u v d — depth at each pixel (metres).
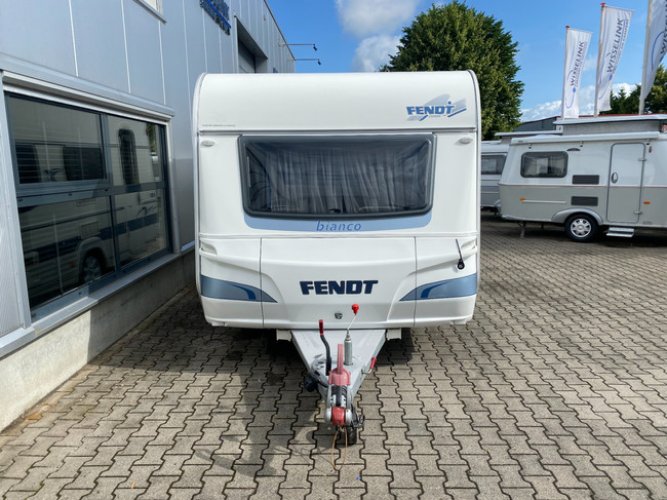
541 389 4.04
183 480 2.93
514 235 12.16
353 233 3.86
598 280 7.56
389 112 3.87
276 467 3.05
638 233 12.05
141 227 5.86
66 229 4.34
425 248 3.87
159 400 3.87
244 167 3.86
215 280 3.88
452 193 3.89
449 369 4.42
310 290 3.82
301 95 3.87
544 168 10.80
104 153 4.96
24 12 3.76
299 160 3.87
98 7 4.89
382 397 3.91
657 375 4.27
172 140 6.67
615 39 15.68
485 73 26.22
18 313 3.54
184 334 5.27
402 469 3.03
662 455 3.14
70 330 4.23
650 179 9.76
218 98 3.87
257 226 3.87
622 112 33.09
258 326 3.98
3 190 3.39
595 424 3.50
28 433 3.40
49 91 3.98
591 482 2.89
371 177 3.88
